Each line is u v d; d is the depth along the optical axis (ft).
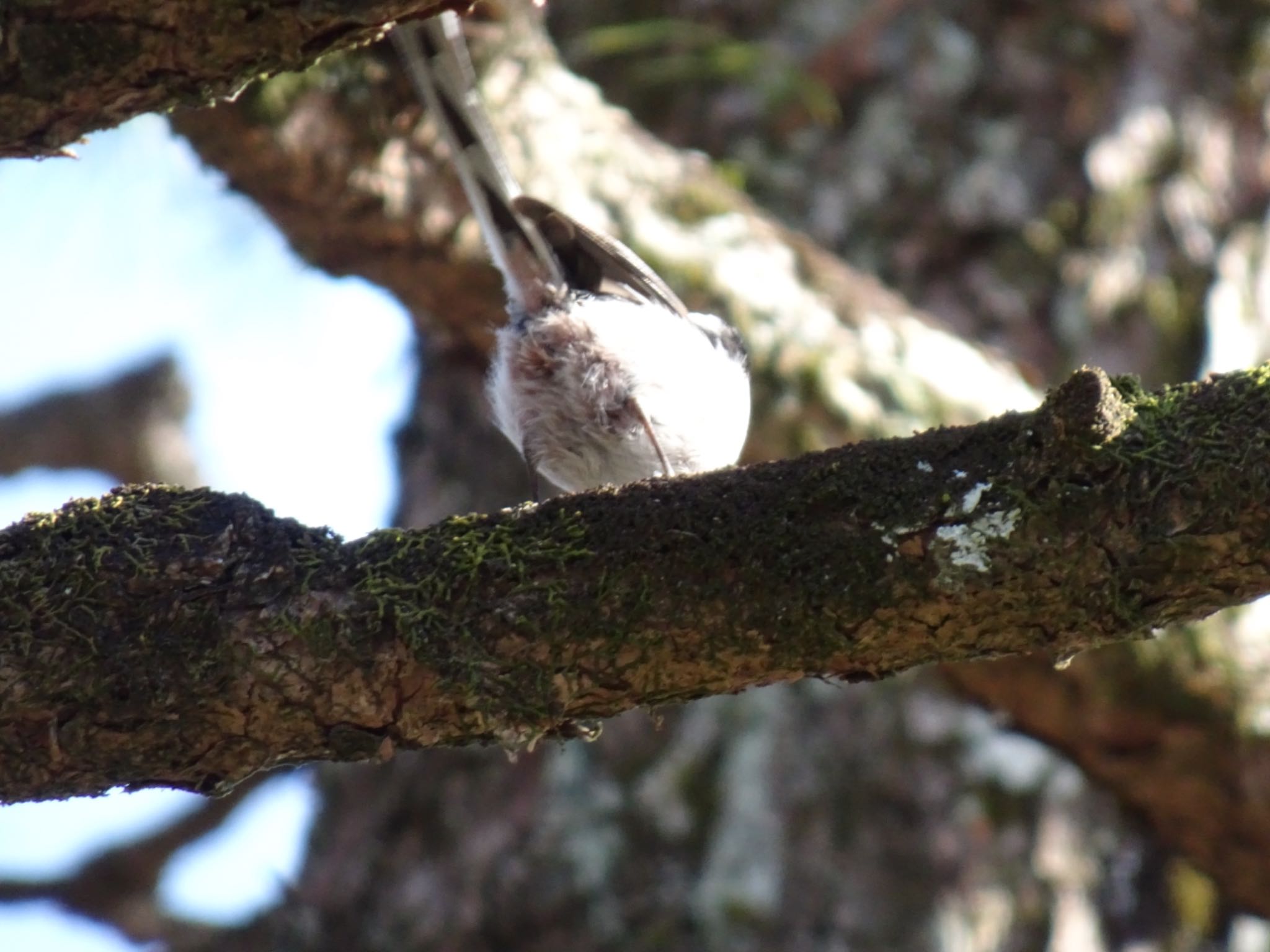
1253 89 38.42
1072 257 35.94
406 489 38.78
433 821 33.55
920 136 37.32
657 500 15.76
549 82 32.27
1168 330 35.73
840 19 38.50
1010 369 32.30
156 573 15.80
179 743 15.97
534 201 25.79
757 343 30.30
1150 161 36.91
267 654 15.69
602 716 16.26
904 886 30.55
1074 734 28.63
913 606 15.12
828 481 15.44
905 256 35.96
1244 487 14.14
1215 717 27.71
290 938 33.78
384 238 29.73
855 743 31.91
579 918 31.04
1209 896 32.01
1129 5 38.65
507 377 27.58
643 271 26.81
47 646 15.67
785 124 37.96
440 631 15.64
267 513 16.29
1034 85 37.70
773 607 15.31
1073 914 31.07
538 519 15.92
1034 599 14.90
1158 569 14.55
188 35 14.73
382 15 14.82
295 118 27.66
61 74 14.88
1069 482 14.64
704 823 31.65
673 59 37.29
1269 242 37.35
